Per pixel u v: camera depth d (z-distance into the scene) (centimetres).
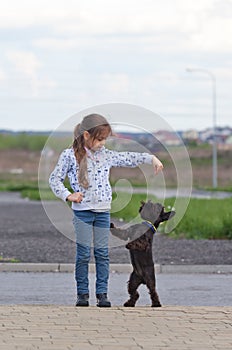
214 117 8281
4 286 1441
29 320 1016
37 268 1694
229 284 1494
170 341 898
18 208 4238
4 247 2077
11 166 11962
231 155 11962
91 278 1573
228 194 6569
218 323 1009
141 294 1361
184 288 1437
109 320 1023
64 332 943
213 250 2009
